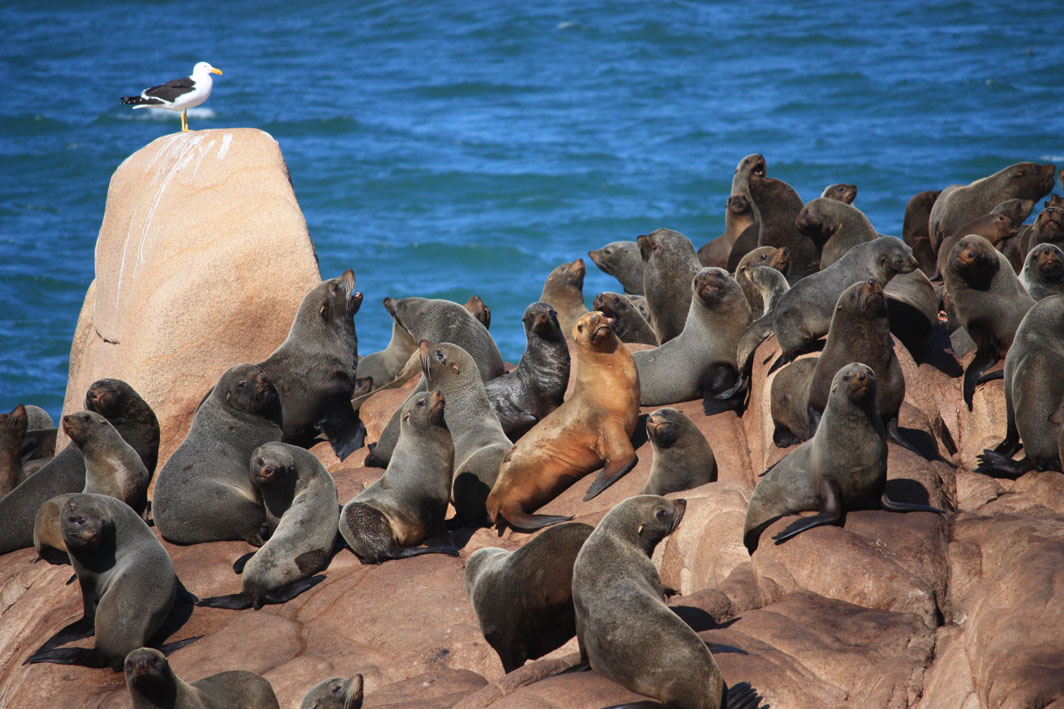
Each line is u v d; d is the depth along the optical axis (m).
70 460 43.47
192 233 52.28
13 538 42.03
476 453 40.41
